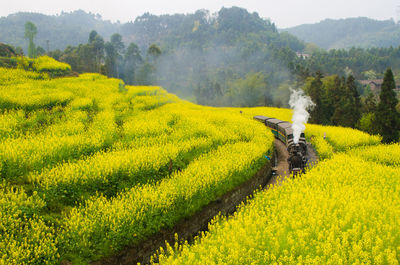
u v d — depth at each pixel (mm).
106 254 9922
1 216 9812
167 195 12828
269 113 51094
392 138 35625
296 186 15508
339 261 8758
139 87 55125
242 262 9336
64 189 12773
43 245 9203
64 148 16625
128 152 17469
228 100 134875
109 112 27953
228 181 15875
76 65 120375
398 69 175500
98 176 13891
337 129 34531
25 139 17891
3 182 12203
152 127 23781
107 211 11125
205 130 24750
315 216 11586
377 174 17328
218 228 11008
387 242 10039
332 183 15961
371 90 133250
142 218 11258
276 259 9641
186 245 10383
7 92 29125
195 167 16375
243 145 21734
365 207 12500
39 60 52625
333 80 58000
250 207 12867
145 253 10922
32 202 11219
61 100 28922
